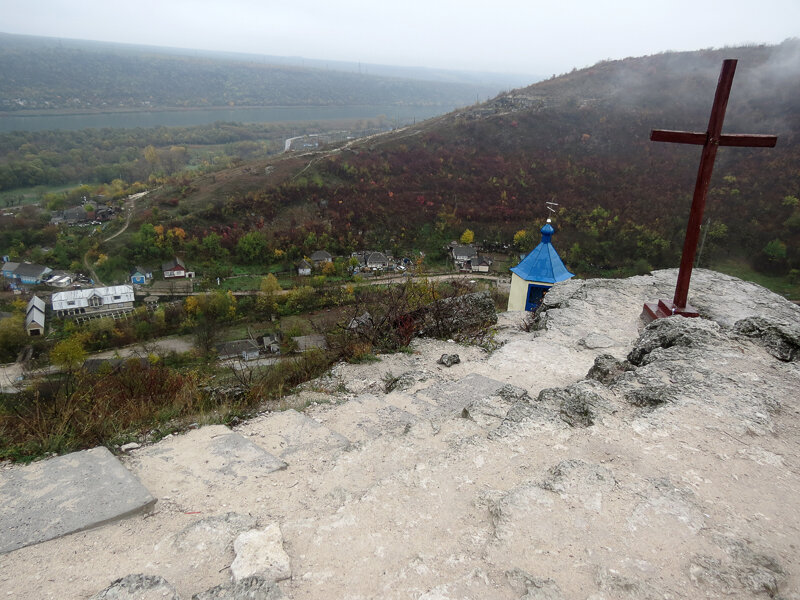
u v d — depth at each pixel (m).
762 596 2.29
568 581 2.36
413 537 2.73
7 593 2.42
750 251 40.66
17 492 3.19
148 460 3.87
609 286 9.70
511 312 11.05
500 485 3.17
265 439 4.41
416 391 5.76
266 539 2.70
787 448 3.51
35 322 36.62
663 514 2.80
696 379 4.39
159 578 2.36
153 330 35.91
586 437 3.66
